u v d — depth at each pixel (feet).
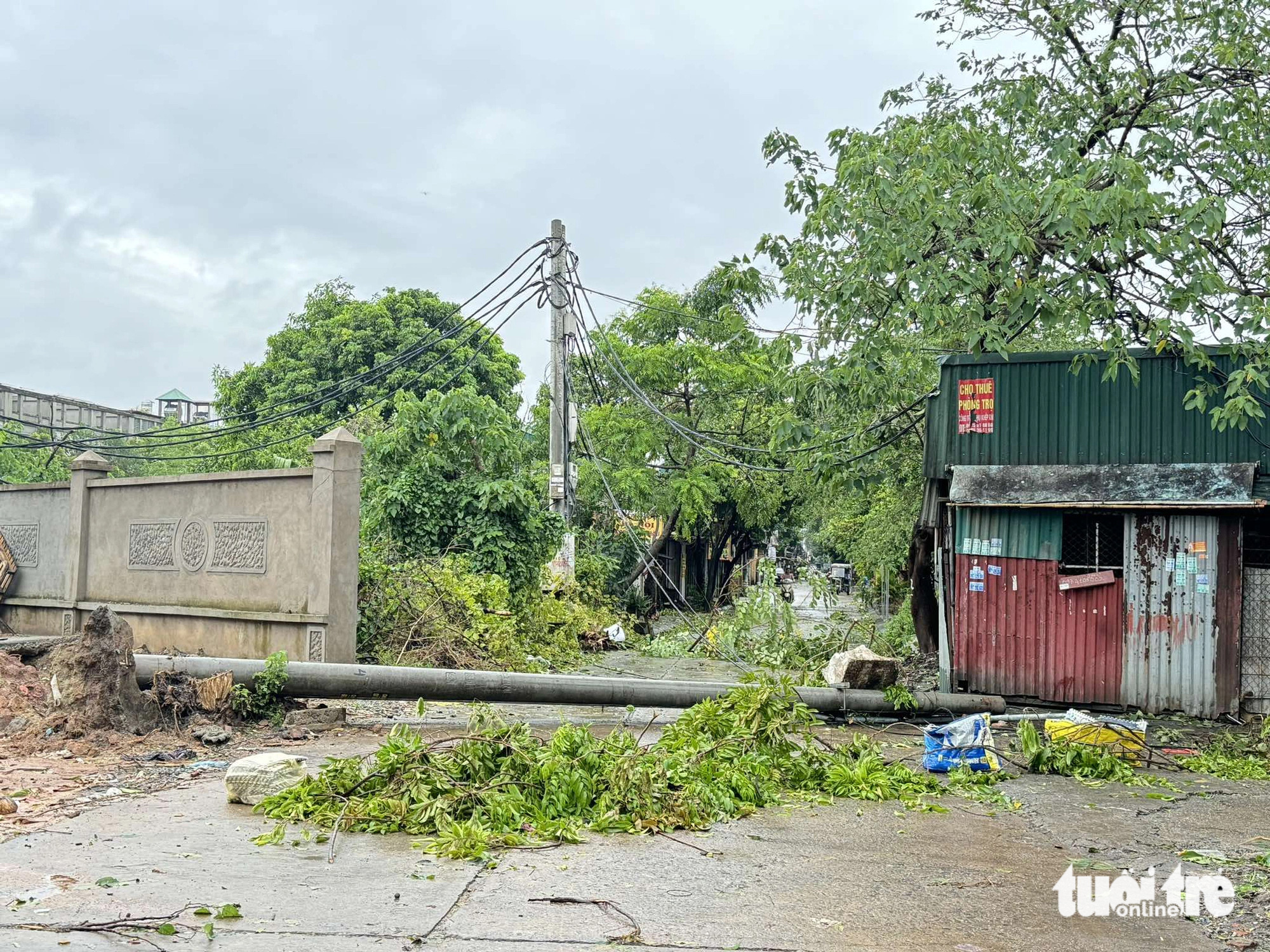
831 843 22.31
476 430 61.52
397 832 21.99
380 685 36.83
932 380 52.95
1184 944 16.22
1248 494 40.45
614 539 97.04
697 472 92.48
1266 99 46.06
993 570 44.24
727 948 15.26
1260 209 46.09
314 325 123.34
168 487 49.21
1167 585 41.83
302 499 43.32
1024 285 41.70
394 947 15.02
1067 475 43.50
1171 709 41.52
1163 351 42.96
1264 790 29.89
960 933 16.26
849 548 88.33
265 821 22.91
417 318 121.08
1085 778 30.83
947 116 51.88
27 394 113.19
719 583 140.05
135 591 50.37
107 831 21.76
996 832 23.88
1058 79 51.26
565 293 70.03
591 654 66.39
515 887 18.12
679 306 102.12
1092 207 37.73
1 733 31.96
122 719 32.32
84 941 14.98
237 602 45.47
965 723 31.32
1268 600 41.19
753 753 28.66
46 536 55.52
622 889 18.20
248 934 15.46
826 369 46.55
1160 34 49.16
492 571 59.77
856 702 40.45
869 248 42.42
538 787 23.80
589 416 95.35
